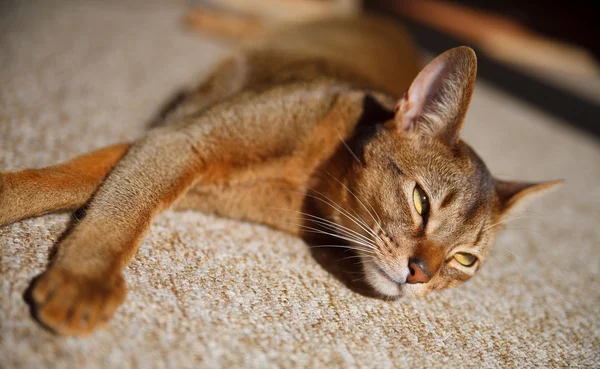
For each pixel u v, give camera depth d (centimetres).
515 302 46
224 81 58
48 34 69
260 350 33
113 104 57
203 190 43
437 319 41
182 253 39
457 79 42
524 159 76
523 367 39
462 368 37
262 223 46
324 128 45
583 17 148
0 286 32
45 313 30
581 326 45
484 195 43
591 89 130
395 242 41
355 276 43
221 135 42
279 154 43
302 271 41
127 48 73
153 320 33
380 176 42
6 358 29
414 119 44
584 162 85
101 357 30
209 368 31
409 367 36
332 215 45
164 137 42
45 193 38
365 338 37
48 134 48
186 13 97
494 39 136
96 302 31
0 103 50
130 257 36
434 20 144
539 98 111
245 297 37
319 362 34
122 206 37
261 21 87
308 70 53
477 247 43
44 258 35
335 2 102
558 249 56
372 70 62
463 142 45
